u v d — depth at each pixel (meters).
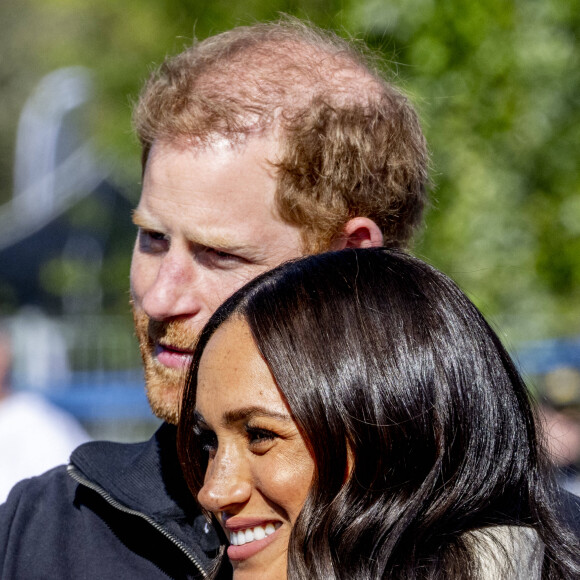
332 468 5.97
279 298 6.23
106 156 32.97
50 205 40.22
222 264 7.84
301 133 7.84
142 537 7.94
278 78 8.00
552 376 18.30
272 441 6.11
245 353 6.20
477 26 18.00
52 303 39.56
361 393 6.00
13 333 30.33
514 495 6.43
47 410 19.06
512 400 6.55
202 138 7.77
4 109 67.44
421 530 6.01
